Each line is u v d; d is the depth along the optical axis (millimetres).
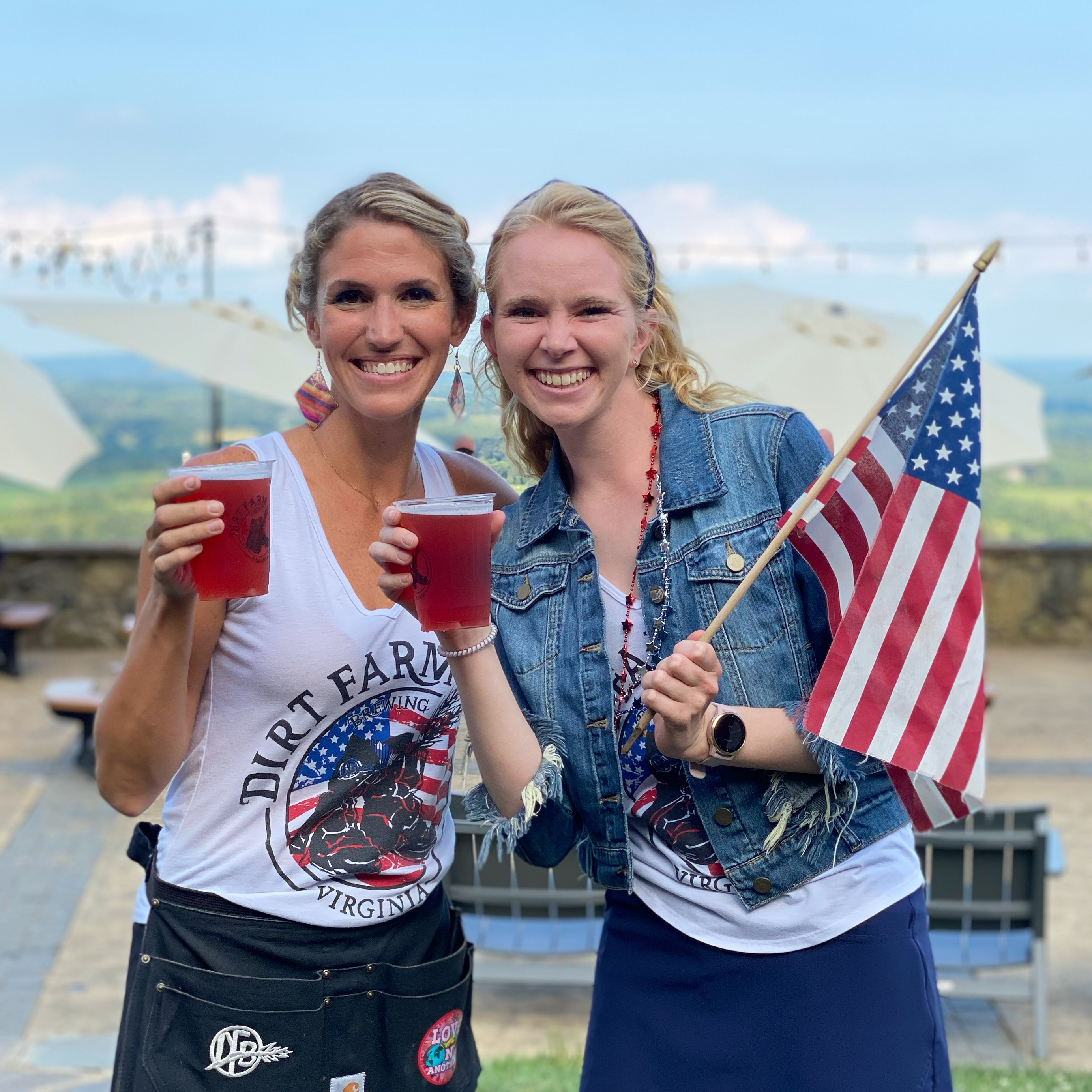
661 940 2238
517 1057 4465
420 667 2059
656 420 2244
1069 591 12875
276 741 2016
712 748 2043
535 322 2066
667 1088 2213
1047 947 5629
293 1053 2035
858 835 2162
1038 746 9203
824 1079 2117
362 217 1993
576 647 2197
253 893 2031
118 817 7391
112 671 10883
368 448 2090
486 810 2203
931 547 2178
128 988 2115
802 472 2156
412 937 2150
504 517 1951
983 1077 4219
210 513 1768
